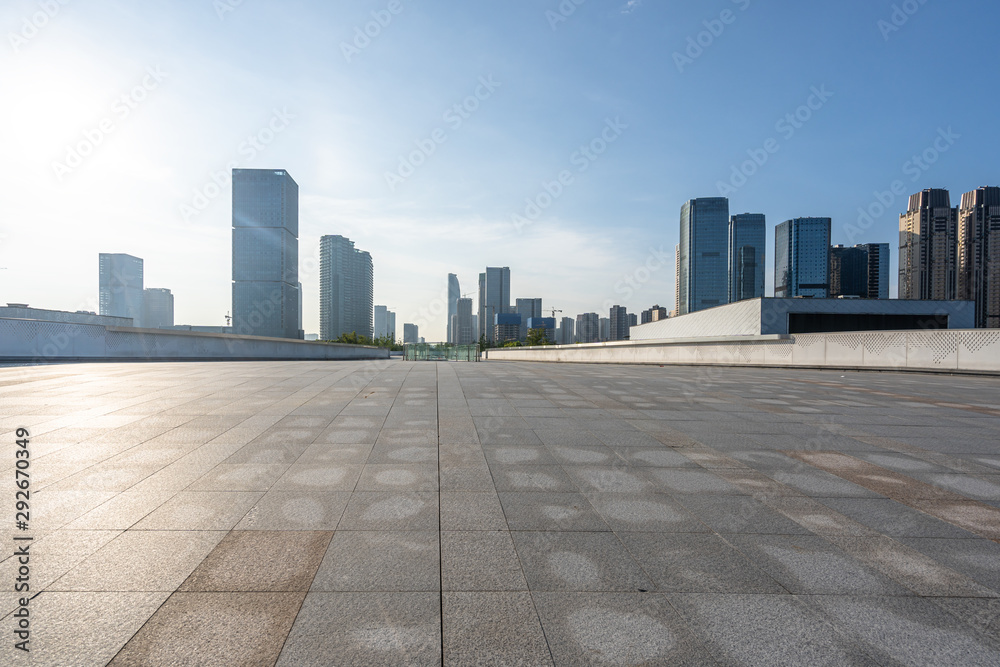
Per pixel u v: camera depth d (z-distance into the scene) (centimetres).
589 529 418
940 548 396
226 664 251
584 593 322
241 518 428
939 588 337
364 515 438
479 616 295
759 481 549
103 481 516
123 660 252
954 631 290
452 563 357
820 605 314
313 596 312
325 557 362
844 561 372
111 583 323
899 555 383
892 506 483
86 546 374
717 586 333
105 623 281
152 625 281
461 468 575
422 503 468
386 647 266
